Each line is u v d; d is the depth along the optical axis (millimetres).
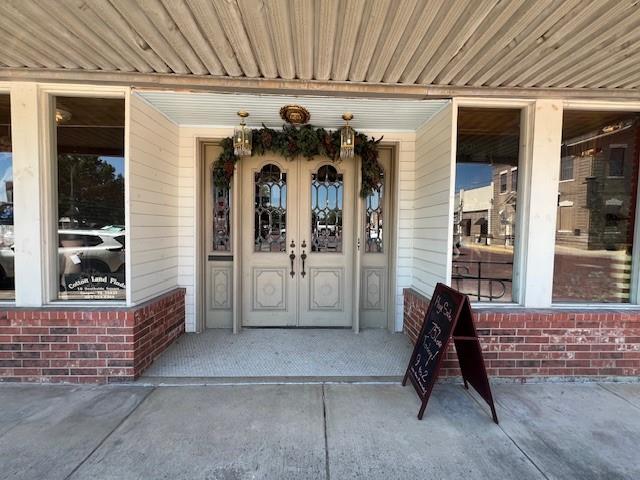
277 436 2250
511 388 2967
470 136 3438
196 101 3314
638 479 1930
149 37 2316
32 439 2191
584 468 2010
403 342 3924
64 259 3182
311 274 4402
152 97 3221
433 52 2463
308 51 2451
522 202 3326
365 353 3596
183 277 4133
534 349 3082
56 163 3150
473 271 3424
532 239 3244
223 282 4344
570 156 3332
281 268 4379
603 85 3002
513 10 1994
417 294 3912
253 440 2209
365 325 4422
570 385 3037
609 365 3111
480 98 3180
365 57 2531
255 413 2508
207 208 4305
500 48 2400
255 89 3010
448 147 3273
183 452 2094
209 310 4355
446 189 3311
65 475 1903
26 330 2900
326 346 3783
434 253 3566
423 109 3471
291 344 3830
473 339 2510
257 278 4371
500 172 3439
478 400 2750
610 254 3400
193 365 3270
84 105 3199
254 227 4352
